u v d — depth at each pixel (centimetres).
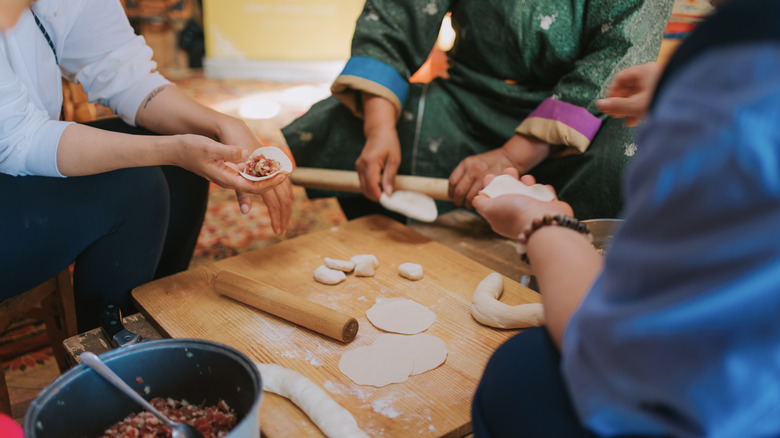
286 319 128
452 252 158
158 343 96
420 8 182
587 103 163
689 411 45
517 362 74
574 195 178
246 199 150
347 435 93
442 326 128
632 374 48
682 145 43
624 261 48
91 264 144
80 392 90
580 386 54
